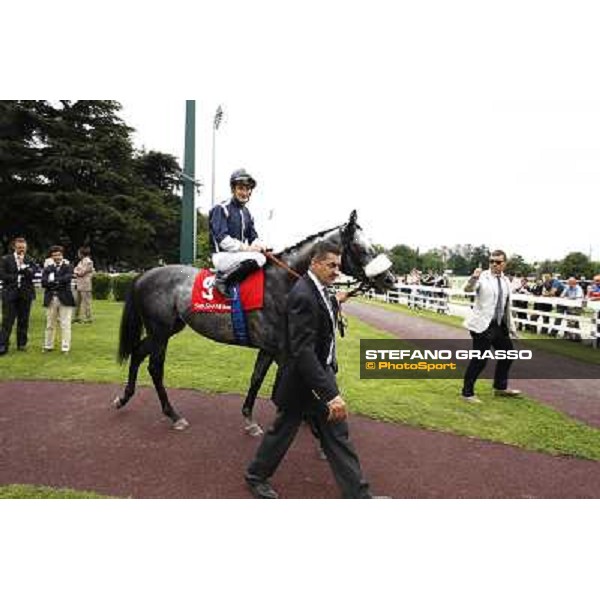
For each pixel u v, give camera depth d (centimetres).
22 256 698
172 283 414
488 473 344
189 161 1541
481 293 514
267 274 381
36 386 526
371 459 362
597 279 1054
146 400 487
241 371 614
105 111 2877
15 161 2525
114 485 310
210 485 314
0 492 292
